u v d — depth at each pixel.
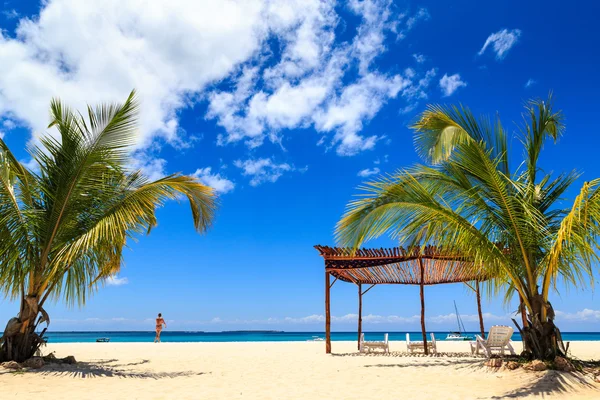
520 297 7.96
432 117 7.60
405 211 7.39
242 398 5.62
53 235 8.11
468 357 10.28
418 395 5.75
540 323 7.12
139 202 8.30
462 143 7.29
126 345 18.14
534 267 7.38
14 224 7.80
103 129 8.27
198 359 10.88
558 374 6.29
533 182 7.98
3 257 7.75
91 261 8.71
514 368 6.98
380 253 12.12
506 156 8.03
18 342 7.81
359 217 7.42
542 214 7.46
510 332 9.09
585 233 6.15
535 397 5.37
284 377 7.53
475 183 7.71
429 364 8.91
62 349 14.38
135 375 7.50
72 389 6.03
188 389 6.24
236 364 9.67
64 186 8.12
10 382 6.40
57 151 8.29
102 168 8.39
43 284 8.05
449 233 7.44
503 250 7.54
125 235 8.89
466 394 5.71
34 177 8.33
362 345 12.55
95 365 8.77
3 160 7.69
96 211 8.45
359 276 14.37
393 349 14.77
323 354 12.45
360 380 7.10
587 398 5.22
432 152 7.59
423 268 12.10
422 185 7.69
